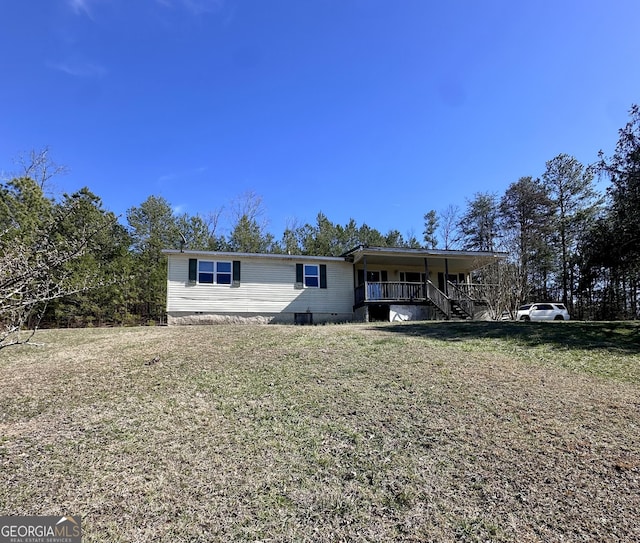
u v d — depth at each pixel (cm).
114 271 1927
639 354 839
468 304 1812
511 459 377
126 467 376
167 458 391
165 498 324
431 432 437
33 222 1592
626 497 317
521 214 2925
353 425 459
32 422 496
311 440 423
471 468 362
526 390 577
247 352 845
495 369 691
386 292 1805
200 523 291
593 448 398
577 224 2664
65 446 424
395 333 1108
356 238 3350
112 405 545
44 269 371
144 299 2042
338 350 842
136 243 3002
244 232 3222
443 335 1068
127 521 296
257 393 575
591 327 1177
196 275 1722
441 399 535
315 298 1875
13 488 343
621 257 1305
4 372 745
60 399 578
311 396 556
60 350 941
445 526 284
